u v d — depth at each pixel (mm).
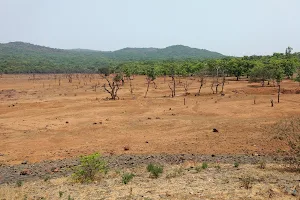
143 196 12477
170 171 18219
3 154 26000
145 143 28844
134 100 59000
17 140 30969
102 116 43656
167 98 61844
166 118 40781
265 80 89250
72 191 14328
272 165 18734
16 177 19625
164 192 12984
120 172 18969
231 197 11805
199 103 53625
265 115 39969
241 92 68500
